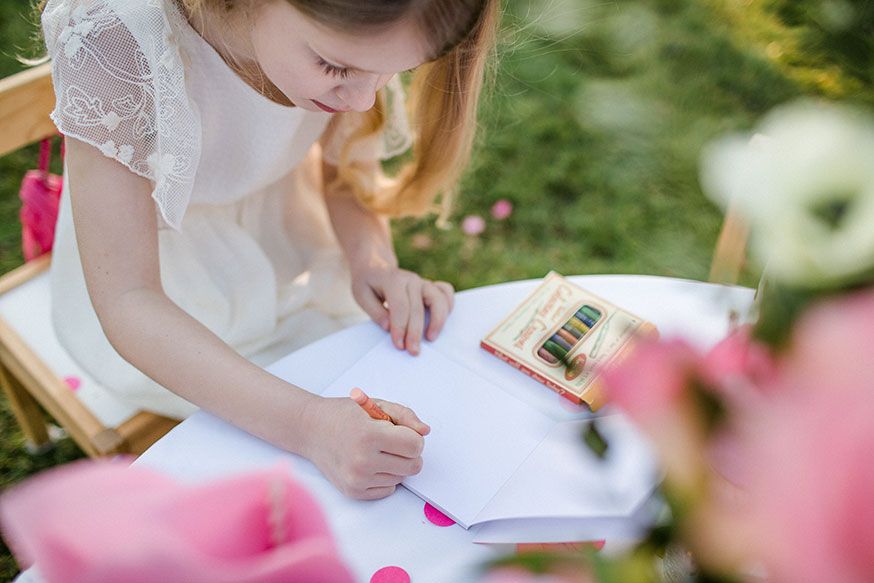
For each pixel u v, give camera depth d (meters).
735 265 1.18
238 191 1.27
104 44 1.00
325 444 0.93
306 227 1.45
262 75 1.09
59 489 0.48
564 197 2.34
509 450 0.96
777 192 0.39
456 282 2.17
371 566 0.85
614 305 1.13
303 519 0.55
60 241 1.30
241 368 1.02
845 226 0.38
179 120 1.03
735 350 0.43
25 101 1.27
